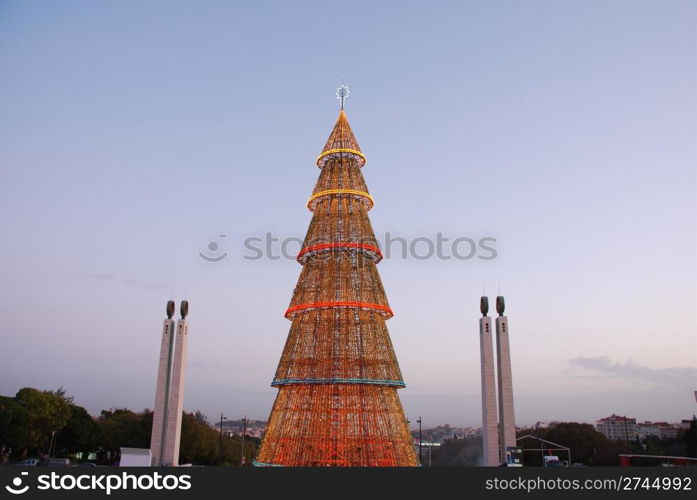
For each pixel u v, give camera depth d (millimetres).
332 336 57625
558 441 127125
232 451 151375
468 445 135250
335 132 70500
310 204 68250
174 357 68375
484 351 68500
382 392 56750
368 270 62188
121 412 147000
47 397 100750
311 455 52750
